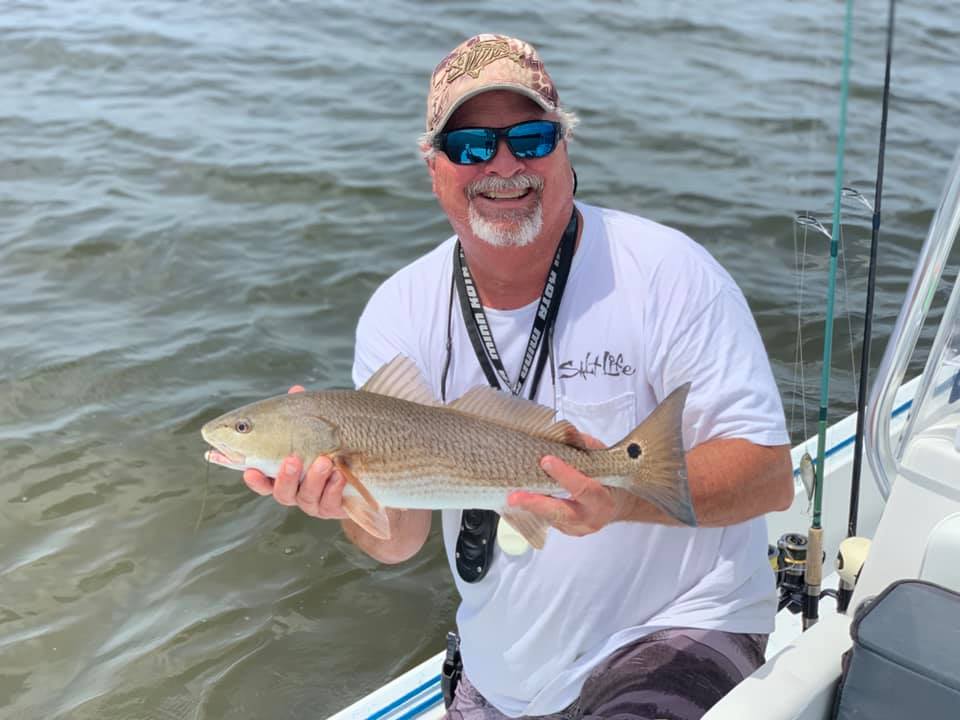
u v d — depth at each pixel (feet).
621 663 3.17
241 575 6.32
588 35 16.05
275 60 15.72
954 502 2.95
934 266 2.89
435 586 6.25
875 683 2.58
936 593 2.71
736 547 3.25
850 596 3.49
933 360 3.05
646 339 3.19
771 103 13.12
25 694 5.50
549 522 2.77
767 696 2.71
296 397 2.78
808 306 6.56
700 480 2.97
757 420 3.05
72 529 6.65
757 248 9.70
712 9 17.16
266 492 2.78
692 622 3.17
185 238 10.44
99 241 10.37
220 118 13.57
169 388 8.04
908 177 7.41
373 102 13.98
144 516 6.77
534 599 3.30
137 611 6.05
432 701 4.07
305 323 8.99
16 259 10.11
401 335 3.46
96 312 9.19
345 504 2.78
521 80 3.04
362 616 6.02
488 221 3.12
